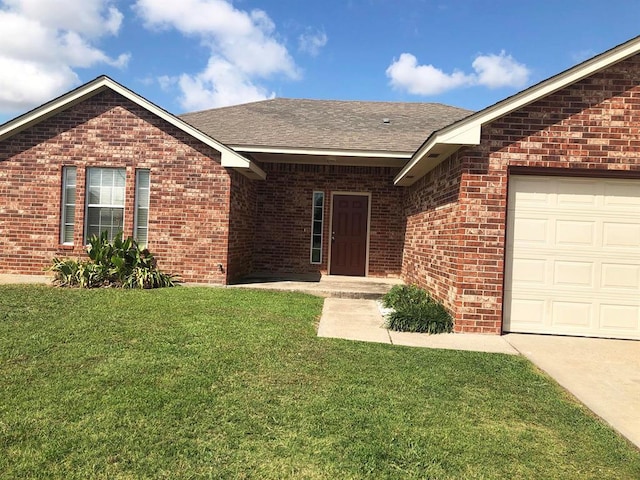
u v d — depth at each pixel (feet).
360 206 39.65
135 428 9.91
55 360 14.01
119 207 31.89
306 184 39.73
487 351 17.63
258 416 10.76
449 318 21.11
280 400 11.75
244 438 9.70
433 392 12.89
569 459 9.55
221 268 31.27
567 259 20.79
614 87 19.90
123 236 31.63
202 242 31.32
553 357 17.19
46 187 31.81
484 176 20.34
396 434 10.20
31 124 31.63
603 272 20.67
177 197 31.32
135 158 31.37
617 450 10.00
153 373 13.23
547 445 10.10
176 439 9.52
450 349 17.66
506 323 20.92
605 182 20.57
